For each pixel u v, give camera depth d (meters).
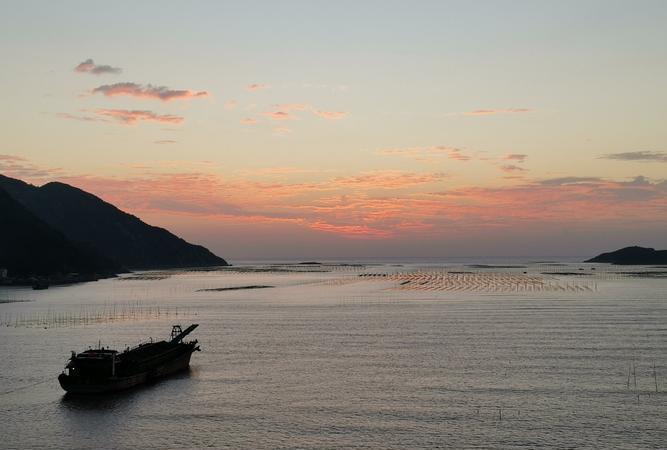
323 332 123.06
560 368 83.81
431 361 89.94
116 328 132.62
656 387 73.00
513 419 61.41
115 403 68.69
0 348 104.94
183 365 85.31
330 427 59.59
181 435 58.09
